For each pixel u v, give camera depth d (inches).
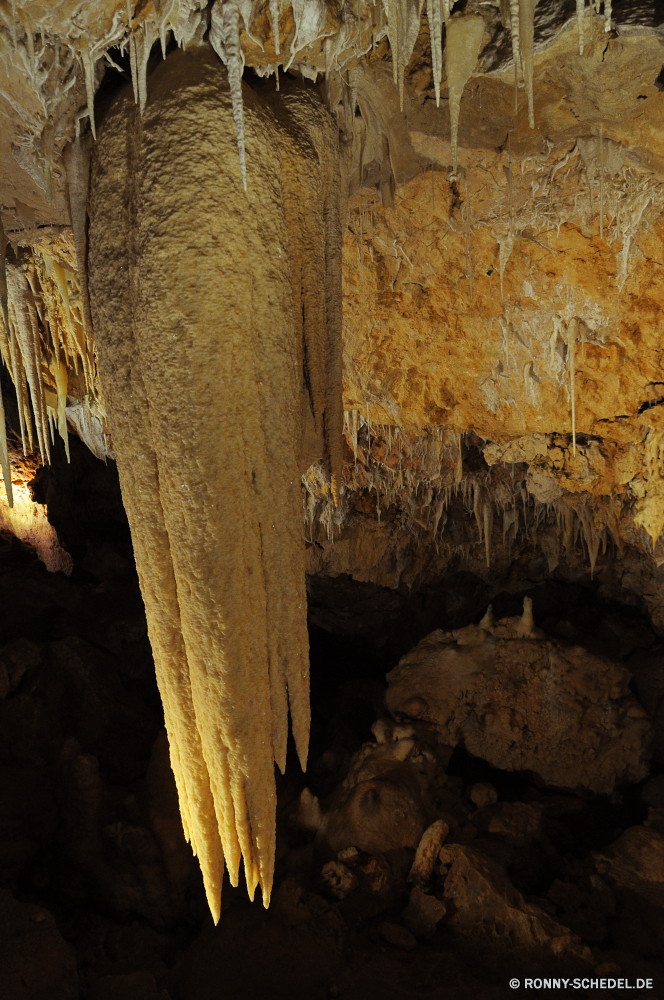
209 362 105.3
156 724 393.4
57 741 345.4
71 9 95.5
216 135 104.3
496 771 407.2
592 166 153.7
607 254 187.9
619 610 510.0
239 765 112.1
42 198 149.3
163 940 291.1
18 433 502.3
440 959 286.0
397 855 331.0
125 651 447.8
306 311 129.3
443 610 553.3
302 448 131.8
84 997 249.6
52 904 297.7
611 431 247.0
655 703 433.4
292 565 118.2
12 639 411.5
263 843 114.6
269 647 116.6
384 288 208.7
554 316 209.9
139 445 112.7
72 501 524.4
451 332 222.5
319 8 102.3
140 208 106.2
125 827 304.3
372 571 493.0
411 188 167.2
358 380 248.4
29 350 192.2
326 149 129.4
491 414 254.5
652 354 215.2
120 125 110.2
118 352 112.5
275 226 111.9
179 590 111.9
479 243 187.8
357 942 294.7
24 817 304.0
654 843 329.1
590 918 301.3
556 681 399.5
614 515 362.0
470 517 481.7
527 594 536.4
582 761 391.9
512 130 145.3
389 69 129.1
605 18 102.0
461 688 412.8
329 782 411.8
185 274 103.8
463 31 112.9
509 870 329.4
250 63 118.4
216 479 107.2
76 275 184.2
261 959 280.1
